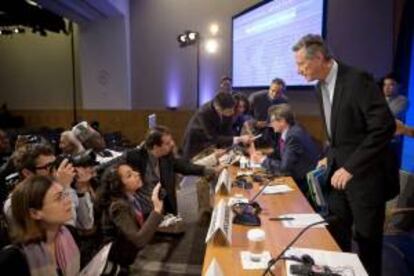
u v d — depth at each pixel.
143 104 7.04
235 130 4.10
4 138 3.50
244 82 5.89
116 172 2.08
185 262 2.82
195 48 6.68
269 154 3.29
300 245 1.52
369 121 1.80
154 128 2.86
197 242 3.18
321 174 2.13
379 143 1.77
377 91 1.83
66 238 1.55
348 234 2.00
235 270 1.31
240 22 5.94
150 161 2.81
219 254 1.44
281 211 1.95
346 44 5.07
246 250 1.47
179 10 6.67
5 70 7.73
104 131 7.08
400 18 4.37
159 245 3.11
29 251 1.38
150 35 6.85
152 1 6.76
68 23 7.06
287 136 2.79
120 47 6.84
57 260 1.49
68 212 1.46
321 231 1.68
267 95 4.38
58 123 7.64
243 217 1.79
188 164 2.94
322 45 1.90
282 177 2.64
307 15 4.24
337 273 1.26
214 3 6.51
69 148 2.92
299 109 5.53
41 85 7.65
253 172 2.78
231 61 6.39
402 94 4.19
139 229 2.03
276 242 1.55
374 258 1.92
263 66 5.27
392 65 4.63
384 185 1.89
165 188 2.87
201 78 6.73
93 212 2.03
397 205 3.44
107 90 7.00
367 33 4.98
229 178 2.44
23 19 5.78
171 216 3.12
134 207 2.21
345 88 1.88
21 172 1.92
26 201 1.37
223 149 3.34
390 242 3.00
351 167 1.79
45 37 7.48
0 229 1.60
